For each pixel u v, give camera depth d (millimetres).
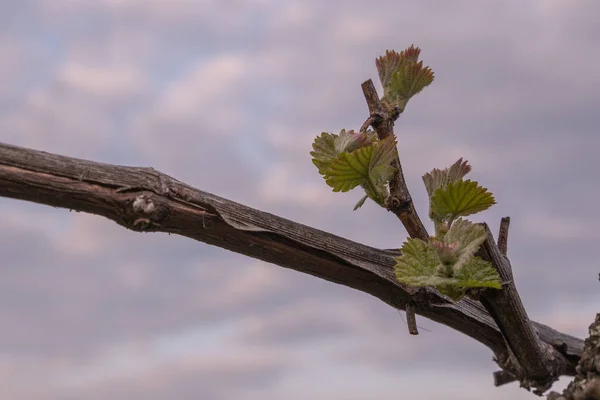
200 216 586
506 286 614
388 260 633
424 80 617
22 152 562
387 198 607
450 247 584
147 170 584
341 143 607
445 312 653
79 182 568
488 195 590
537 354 660
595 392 578
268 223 604
